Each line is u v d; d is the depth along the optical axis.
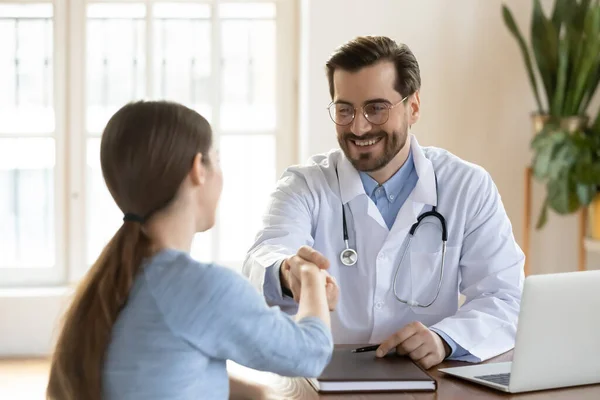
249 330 1.63
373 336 2.62
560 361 2.01
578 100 4.48
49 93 4.92
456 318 2.42
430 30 4.74
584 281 2.01
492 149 4.84
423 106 4.77
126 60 4.90
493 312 2.47
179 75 4.91
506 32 4.80
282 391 2.01
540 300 1.95
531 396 1.97
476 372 2.14
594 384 2.07
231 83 4.95
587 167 4.37
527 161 4.86
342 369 2.07
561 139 4.40
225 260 5.00
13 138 4.92
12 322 4.79
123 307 1.63
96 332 1.61
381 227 2.63
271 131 4.98
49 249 5.00
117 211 5.00
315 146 4.72
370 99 2.49
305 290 1.88
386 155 2.55
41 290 4.87
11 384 4.33
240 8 4.91
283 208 2.64
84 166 4.94
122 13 4.87
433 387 1.99
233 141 4.96
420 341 2.22
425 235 2.65
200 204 1.72
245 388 2.01
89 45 4.88
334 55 2.55
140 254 1.65
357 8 4.69
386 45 2.52
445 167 2.73
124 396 1.59
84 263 4.98
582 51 4.43
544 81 4.53
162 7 4.86
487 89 4.81
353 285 2.64
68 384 1.60
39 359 4.79
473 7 4.76
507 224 2.70
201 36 4.90
